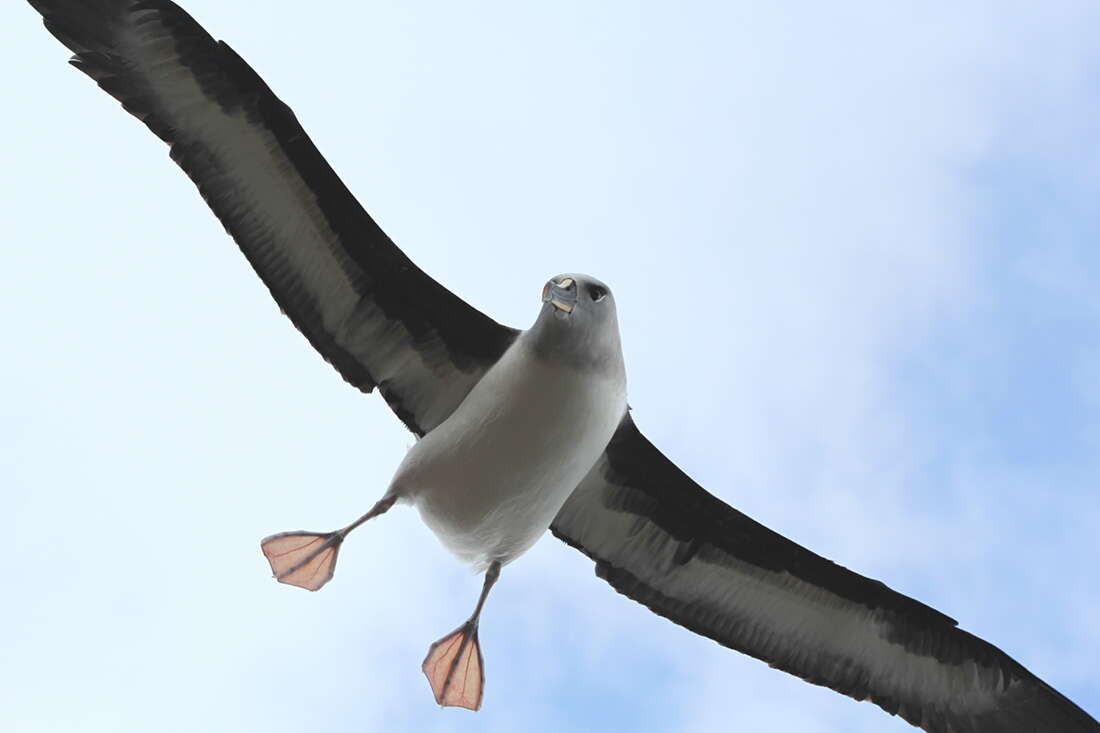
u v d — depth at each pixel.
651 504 12.50
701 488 12.38
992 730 12.74
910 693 12.77
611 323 10.90
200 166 10.97
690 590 12.79
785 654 12.80
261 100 10.88
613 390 10.99
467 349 11.65
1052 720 12.66
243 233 11.19
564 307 10.59
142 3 10.69
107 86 10.72
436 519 11.16
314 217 11.29
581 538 12.62
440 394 11.73
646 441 12.23
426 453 11.05
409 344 11.70
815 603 12.75
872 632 12.76
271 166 11.07
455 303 11.60
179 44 10.77
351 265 11.49
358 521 11.20
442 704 11.48
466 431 10.88
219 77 10.82
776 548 12.59
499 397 10.81
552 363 10.72
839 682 12.77
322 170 11.11
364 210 11.28
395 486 11.18
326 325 11.58
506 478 10.86
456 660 11.52
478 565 11.48
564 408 10.73
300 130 10.96
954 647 12.73
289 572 11.29
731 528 12.56
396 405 11.77
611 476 12.37
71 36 10.67
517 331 11.63
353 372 11.70
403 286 11.56
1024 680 12.67
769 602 12.79
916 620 12.67
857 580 12.62
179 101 10.84
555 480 10.96
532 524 11.16
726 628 12.80
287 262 11.37
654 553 12.66
